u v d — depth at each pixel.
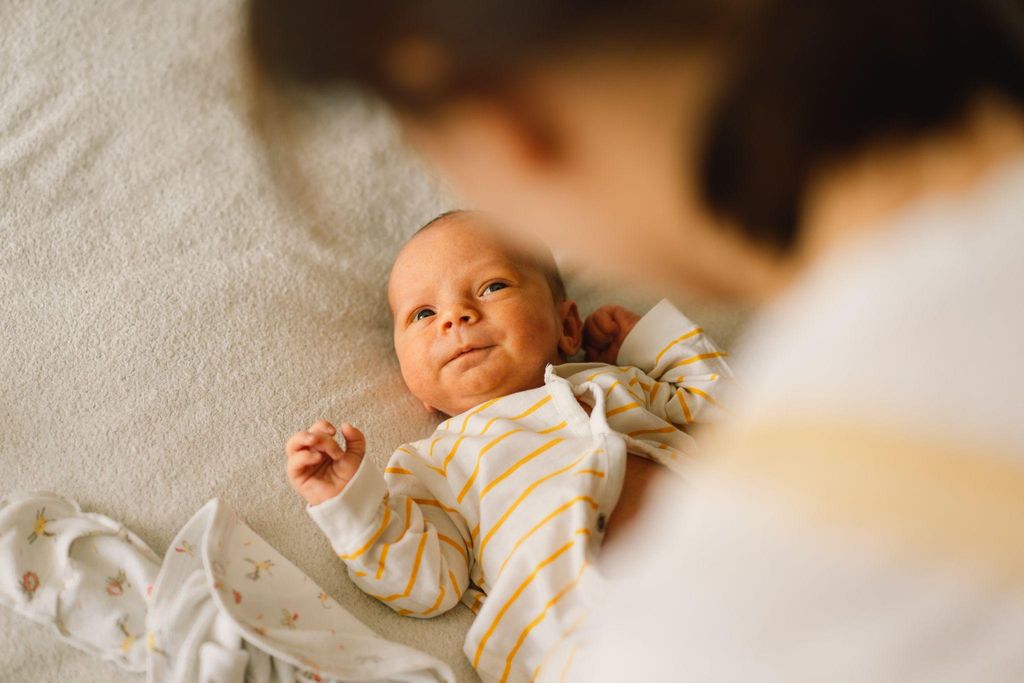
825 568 0.39
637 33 0.36
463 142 0.41
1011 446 0.37
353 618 1.11
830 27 0.37
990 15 0.39
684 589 0.42
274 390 1.35
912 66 0.38
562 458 1.20
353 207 1.54
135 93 1.61
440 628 1.15
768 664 0.41
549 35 0.36
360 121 0.47
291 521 1.23
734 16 0.37
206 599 1.08
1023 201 0.40
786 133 0.38
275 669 1.05
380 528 1.14
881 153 0.39
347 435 1.15
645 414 1.30
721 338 1.50
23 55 1.64
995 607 0.37
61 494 1.21
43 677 1.08
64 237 1.46
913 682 0.39
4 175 1.50
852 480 0.39
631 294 1.55
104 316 1.38
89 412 1.30
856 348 0.40
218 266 1.45
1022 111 0.40
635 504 1.17
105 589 1.11
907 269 0.40
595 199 0.41
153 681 1.04
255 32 0.39
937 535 0.37
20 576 1.10
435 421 1.39
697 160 0.39
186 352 1.36
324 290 1.46
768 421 0.42
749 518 0.41
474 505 1.21
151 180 1.53
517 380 1.35
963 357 0.38
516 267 1.39
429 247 1.41
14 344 1.35
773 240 0.41
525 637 1.08
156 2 1.70
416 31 0.37
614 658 0.47
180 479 1.25
